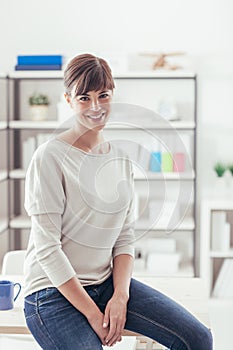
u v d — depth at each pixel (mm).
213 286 5215
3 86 5223
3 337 2863
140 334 2326
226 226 4934
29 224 4992
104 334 2211
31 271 2318
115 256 2432
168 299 2395
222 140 5219
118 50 5188
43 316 2240
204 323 2424
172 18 5156
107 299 2344
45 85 5277
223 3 5125
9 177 4992
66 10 5180
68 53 5199
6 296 2566
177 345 2271
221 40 5148
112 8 5172
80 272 2311
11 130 5281
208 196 5258
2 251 5324
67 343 2166
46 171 2180
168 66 5004
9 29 5211
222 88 5184
